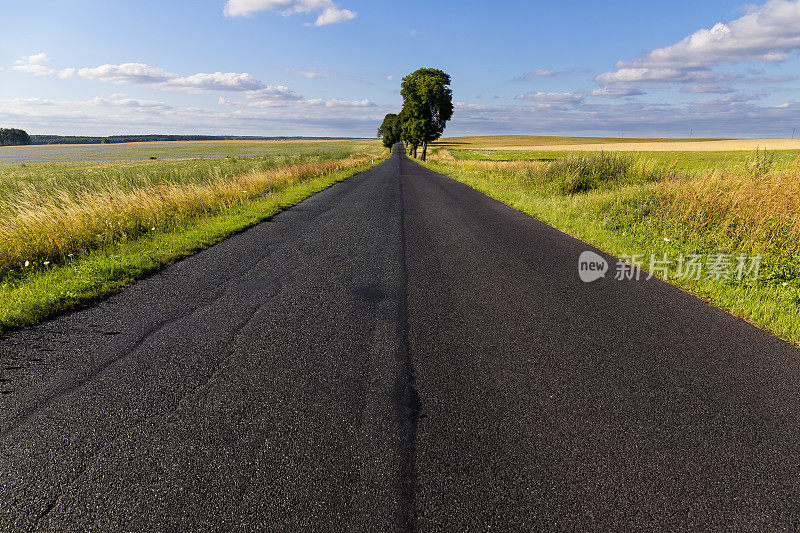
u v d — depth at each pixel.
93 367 3.21
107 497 2.02
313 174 22.52
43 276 5.44
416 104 51.03
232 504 1.96
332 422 2.54
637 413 2.62
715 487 2.05
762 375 3.06
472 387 2.91
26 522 1.89
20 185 12.95
